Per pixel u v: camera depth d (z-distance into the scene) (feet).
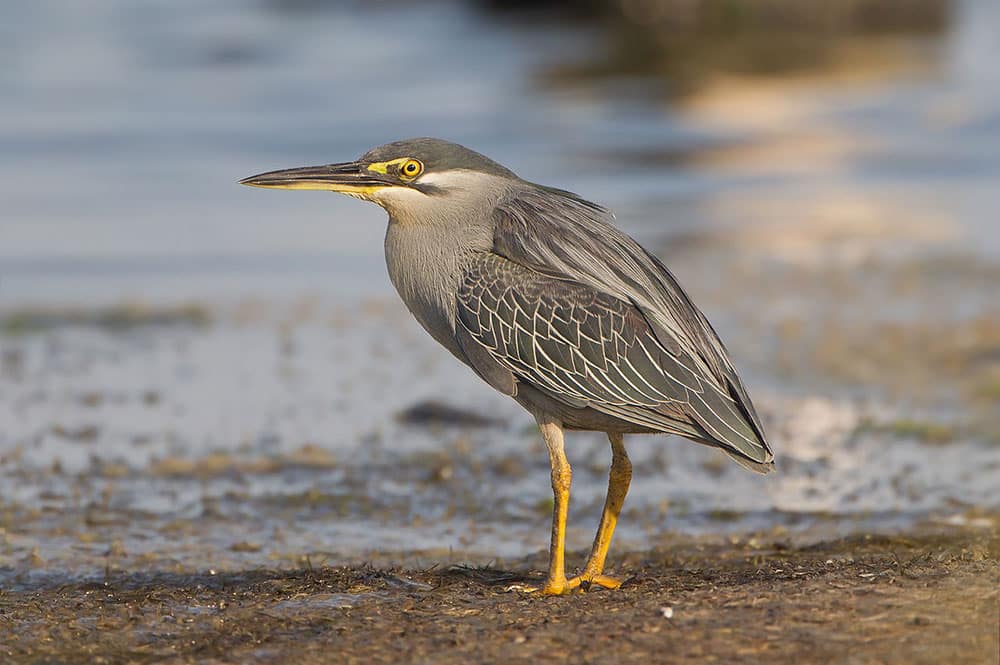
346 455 46.73
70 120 114.73
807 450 47.16
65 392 53.72
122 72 137.80
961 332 60.49
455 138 107.45
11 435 48.29
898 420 50.01
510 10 172.86
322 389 54.60
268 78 135.74
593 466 45.91
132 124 113.19
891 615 25.09
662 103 121.29
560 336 30.22
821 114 116.47
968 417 50.26
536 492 43.27
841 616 25.20
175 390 54.24
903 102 119.65
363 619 27.07
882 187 92.79
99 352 59.67
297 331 63.31
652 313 30.37
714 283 70.49
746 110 118.42
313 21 174.50
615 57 144.05
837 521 39.83
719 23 158.71
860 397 52.80
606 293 30.42
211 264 76.07
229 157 102.47
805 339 60.23
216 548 37.63
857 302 66.39
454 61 145.07
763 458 29.94
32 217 86.12
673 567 33.94
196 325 64.23
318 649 25.35
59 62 142.51
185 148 105.09
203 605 29.32
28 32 160.56
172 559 36.47
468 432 49.42
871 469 45.11
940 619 24.76
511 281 30.66
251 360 58.59
